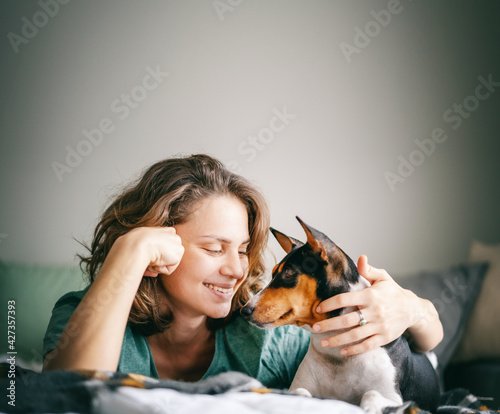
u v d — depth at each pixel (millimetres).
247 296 1427
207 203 1280
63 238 2547
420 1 2893
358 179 2768
